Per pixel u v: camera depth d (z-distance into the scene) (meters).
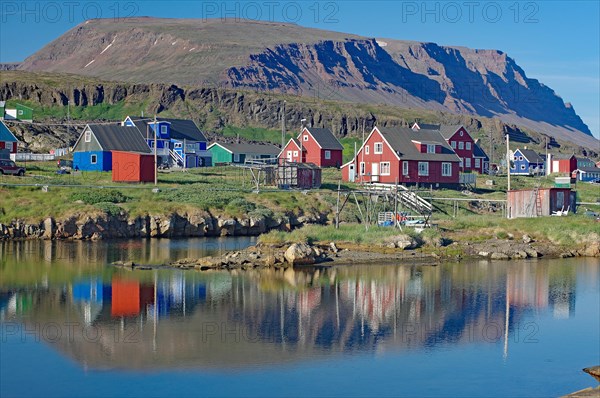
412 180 113.81
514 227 80.62
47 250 68.06
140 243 74.69
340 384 33.97
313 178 106.81
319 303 48.41
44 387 32.94
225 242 76.75
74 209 78.94
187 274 57.47
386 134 115.81
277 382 34.03
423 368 36.38
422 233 73.38
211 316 44.53
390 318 45.19
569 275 60.44
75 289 50.81
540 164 181.88
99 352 37.50
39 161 128.50
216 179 110.44
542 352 39.44
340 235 71.62
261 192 96.12
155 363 36.06
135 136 116.75
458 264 65.19
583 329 44.00
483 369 36.50
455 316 46.19
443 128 149.50
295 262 62.50
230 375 34.75
